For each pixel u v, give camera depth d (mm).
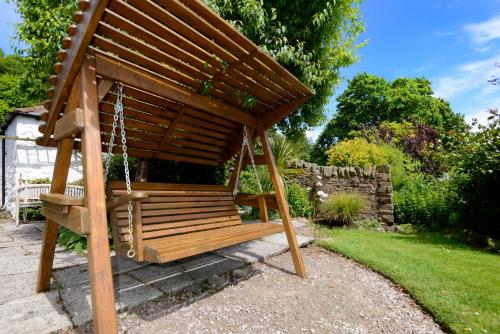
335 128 22375
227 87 2910
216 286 2711
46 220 2291
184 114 3178
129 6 1704
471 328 1979
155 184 2953
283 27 4270
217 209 3432
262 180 6676
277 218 6258
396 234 5547
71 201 1697
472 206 5324
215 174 5539
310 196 7074
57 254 3633
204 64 2457
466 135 5672
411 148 10891
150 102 2883
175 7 1780
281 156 6855
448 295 2508
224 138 3916
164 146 3434
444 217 5777
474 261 3590
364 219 6469
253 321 2107
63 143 2064
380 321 2148
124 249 2178
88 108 1792
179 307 2305
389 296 2598
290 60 4590
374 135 11492
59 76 2006
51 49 3768
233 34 2148
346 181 6906
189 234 2658
